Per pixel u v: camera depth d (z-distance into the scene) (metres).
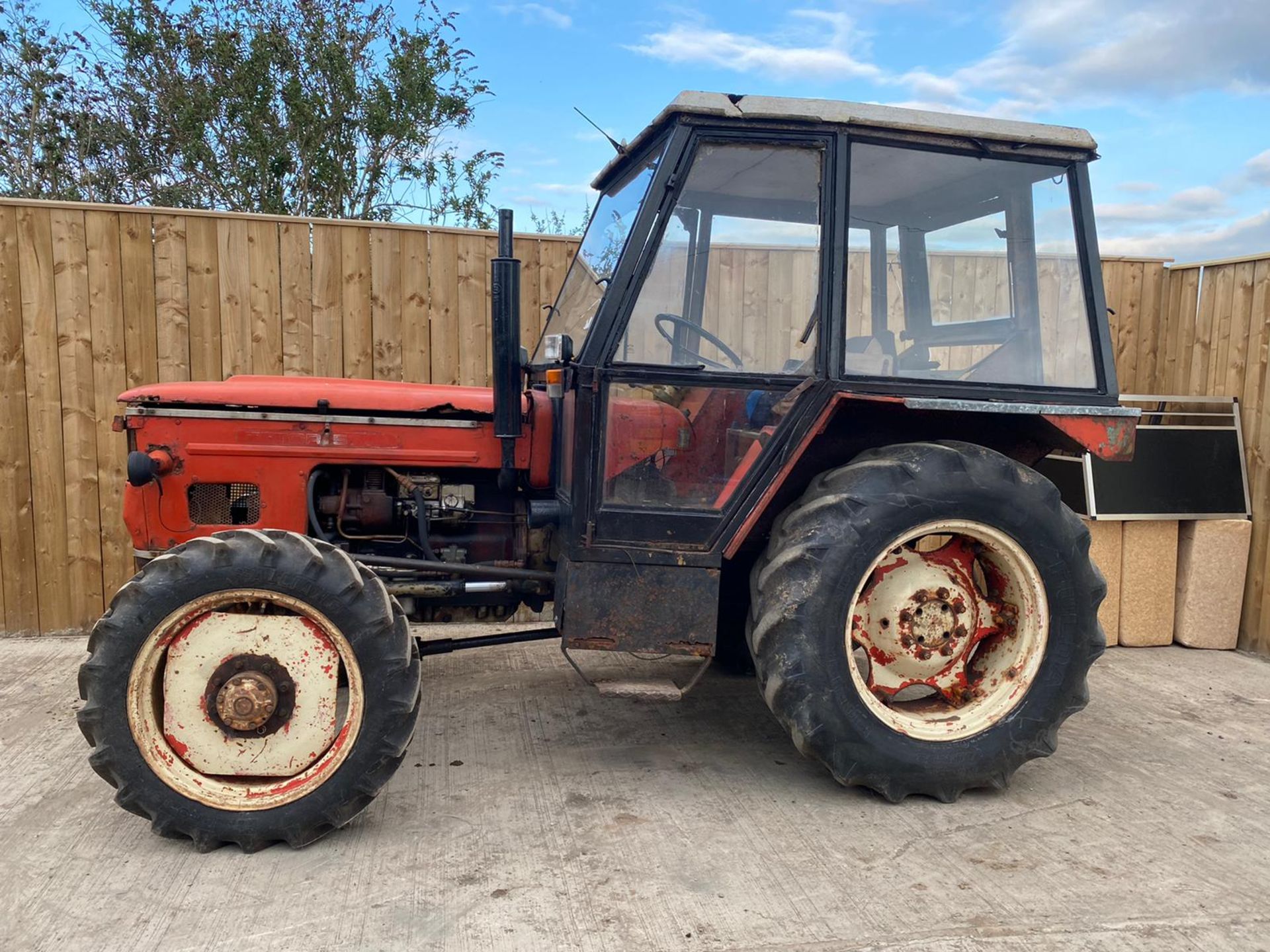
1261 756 3.15
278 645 2.45
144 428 2.98
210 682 2.44
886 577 2.85
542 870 2.34
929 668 2.87
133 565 4.34
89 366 4.20
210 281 4.26
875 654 2.85
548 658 4.20
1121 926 2.11
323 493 3.12
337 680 2.50
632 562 2.71
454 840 2.50
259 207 7.78
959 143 2.74
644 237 2.64
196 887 2.26
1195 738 3.32
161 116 7.98
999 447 3.12
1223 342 4.52
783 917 2.14
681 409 2.71
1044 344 2.88
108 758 2.36
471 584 3.16
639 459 2.70
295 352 4.37
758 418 2.72
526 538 3.24
